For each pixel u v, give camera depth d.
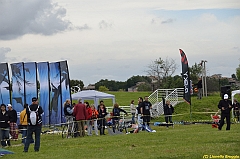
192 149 16.08
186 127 32.00
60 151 19.02
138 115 29.77
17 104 32.81
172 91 48.16
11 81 33.16
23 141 23.61
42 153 18.61
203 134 22.86
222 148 15.65
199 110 44.09
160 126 33.28
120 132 28.61
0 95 32.34
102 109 29.05
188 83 36.84
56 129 32.19
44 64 33.75
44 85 33.78
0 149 19.52
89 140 23.73
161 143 19.98
